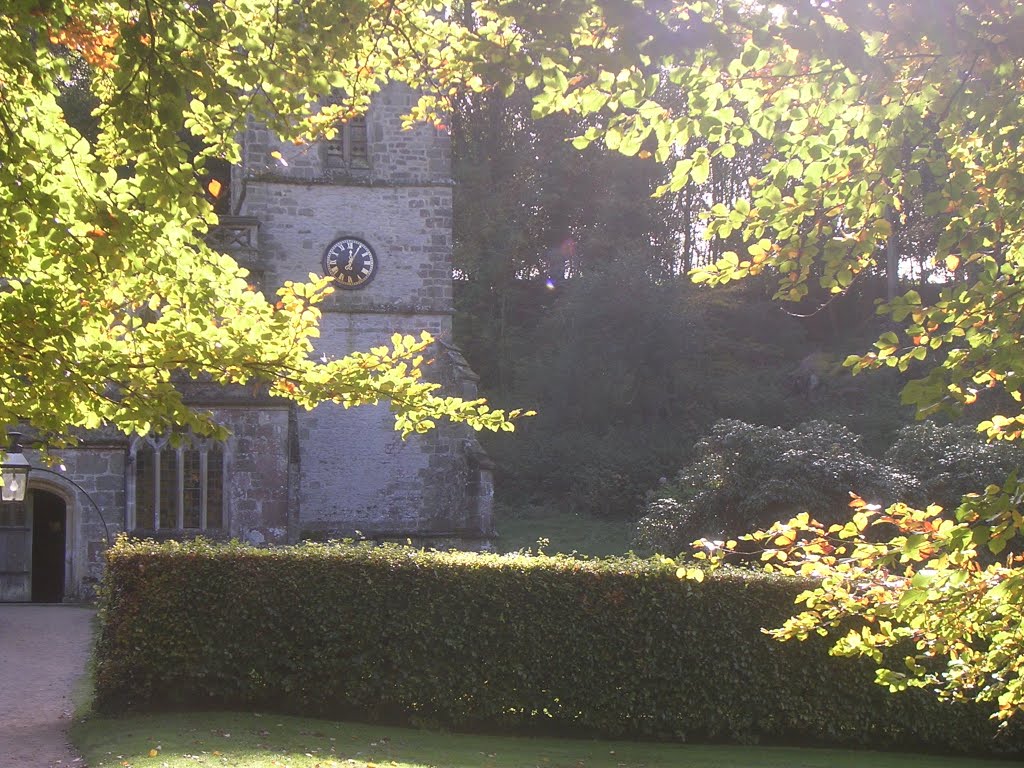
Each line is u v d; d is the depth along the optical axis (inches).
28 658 633.0
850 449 896.3
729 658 550.3
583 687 545.6
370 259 1030.4
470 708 542.3
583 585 552.4
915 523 228.1
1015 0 181.9
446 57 238.1
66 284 223.1
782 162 205.6
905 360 209.5
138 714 507.5
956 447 904.3
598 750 515.8
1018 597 195.0
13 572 890.1
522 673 542.0
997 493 186.4
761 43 181.0
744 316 1861.5
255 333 236.1
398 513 1018.1
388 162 1042.1
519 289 2004.2
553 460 1549.0
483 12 201.6
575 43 199.0
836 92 197.5
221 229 982.4
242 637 529.7
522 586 549.3
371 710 538.6
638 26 177.9
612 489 1477.6
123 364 222.7
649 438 1578.5
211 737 460.8
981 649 402.0
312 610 534.9
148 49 201.0
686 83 196.5
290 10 210.8
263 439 898.1
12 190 198.1
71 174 210.7
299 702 533.6
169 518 883.4
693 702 547.2
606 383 1628.9
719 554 257.0
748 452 909.2
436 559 550.6
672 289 1699.1
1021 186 194.1
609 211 1935.3
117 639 514.6
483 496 1024.9
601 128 207.8
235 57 217.0
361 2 210.2
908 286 1865.2
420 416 251.4
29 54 200.7
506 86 198.2
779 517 868.0
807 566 243.1
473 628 545.0
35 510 1042.1
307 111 246.8
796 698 549.3
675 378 1656.0
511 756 482.3
